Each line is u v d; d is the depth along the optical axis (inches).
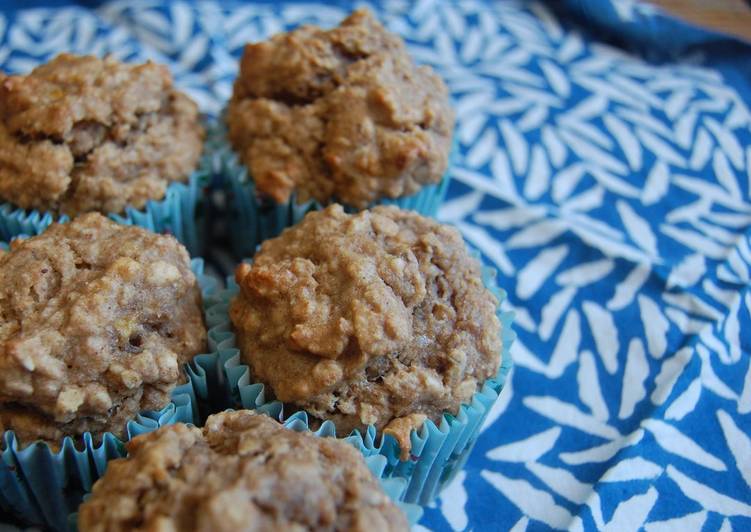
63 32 18.2
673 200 16.0
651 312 14.2
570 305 14.5
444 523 12.2
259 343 11.5
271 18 19.0
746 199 16.1
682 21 18.8
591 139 17.1
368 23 14.2
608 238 15.4
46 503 11.6
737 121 17.3
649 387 13.4
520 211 15.7
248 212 14.1
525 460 12.8
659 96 17.9
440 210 15.8
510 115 17.5
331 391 11.1
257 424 10.2
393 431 11.0
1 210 13.1
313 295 11.3
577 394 13.4
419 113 13.6
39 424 10.8
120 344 11.0
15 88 13.1
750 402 13.1
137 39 18.3
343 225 11.8
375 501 9.7
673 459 12.5
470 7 20.0
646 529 11.9
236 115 14.1
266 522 9.2
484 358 11.5
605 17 19.0
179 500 9.4
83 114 12.9
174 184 13.6
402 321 11.1
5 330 10.8
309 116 13.5
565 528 11.9
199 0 19.2
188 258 11.9
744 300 14.2
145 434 10.2
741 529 11.9
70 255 11.4
